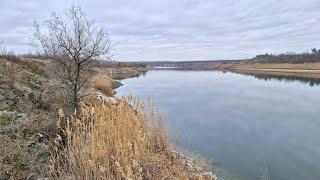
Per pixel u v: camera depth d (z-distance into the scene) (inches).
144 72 4357.8
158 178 270.8
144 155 291.0
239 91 1552.7
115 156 255.8
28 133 292.0
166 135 365.4
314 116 830.5
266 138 607.8
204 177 326.6
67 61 499.2
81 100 479.2
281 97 1268.5
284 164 457.1
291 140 590.9
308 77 2581.2
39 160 245.3
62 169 233.6
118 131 279.3
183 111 925.8
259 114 872.3
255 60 6609.3
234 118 810.2
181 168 322.3
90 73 529.7
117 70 3019.2
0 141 249.9
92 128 273.6
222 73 3895.2
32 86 555.2
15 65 660.1
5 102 386.6
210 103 1114.1
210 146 538.3
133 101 379.2
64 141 284.0
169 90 1621.6
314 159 479.8
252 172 419.2
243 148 534.6
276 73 3398.1
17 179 215.9
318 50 5713.6
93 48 489.4
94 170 225.5
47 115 353.4
